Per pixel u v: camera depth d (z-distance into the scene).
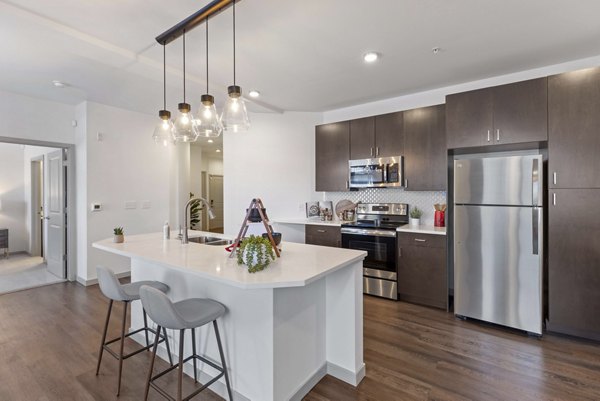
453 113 3.25
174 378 2.20
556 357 2.40
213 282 2.08
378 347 2.59
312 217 4.75
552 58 3.03
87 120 4.21
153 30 2.42
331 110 4.80
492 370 2.24
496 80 3.50
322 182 4.62
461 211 3.08
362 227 3.87
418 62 3.09
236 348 1.95
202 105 2.41
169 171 5.29
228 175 4.85
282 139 4.81
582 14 2.28
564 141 2.69
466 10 2.22
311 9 2.18
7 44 2.56
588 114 2.59
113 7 2.12
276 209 4.80
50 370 2.27
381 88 3.84
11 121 3.86
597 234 2.57
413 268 3.56
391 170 3.95
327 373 2.22
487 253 2.95
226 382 1.88
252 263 1.70
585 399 1.92
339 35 2.54
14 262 5.57
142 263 2.72
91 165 4.27
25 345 2.63
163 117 2.68
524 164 2.75
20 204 6.34
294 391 1.93
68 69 3.11
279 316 1.81
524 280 2.77
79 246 4.40
